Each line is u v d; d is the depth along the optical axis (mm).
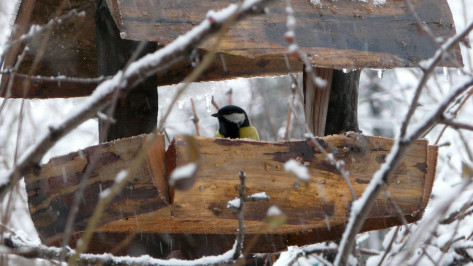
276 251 7793
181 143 5652
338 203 6379
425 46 7539
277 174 6109
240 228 5484
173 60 4246
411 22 7664
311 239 7652
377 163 6602
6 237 6062
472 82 4488
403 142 4633
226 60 9312
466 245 8328
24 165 4473
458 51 7680
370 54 7180
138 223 6285
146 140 5699
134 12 6273
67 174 6141
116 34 7316
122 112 7242
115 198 5770
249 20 6672
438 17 7906
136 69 4293
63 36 8633
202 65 3881
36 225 6309
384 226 7297
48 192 6242
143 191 5684
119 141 5844
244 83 16641
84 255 6215
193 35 4180
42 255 6086
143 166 5676
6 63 8805
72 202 6066
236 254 5777
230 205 5480
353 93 8891
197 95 10164
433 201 9711
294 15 7031
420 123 4613
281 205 6113
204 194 5766
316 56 6852
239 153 5980
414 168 6797
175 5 6496
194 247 7465
